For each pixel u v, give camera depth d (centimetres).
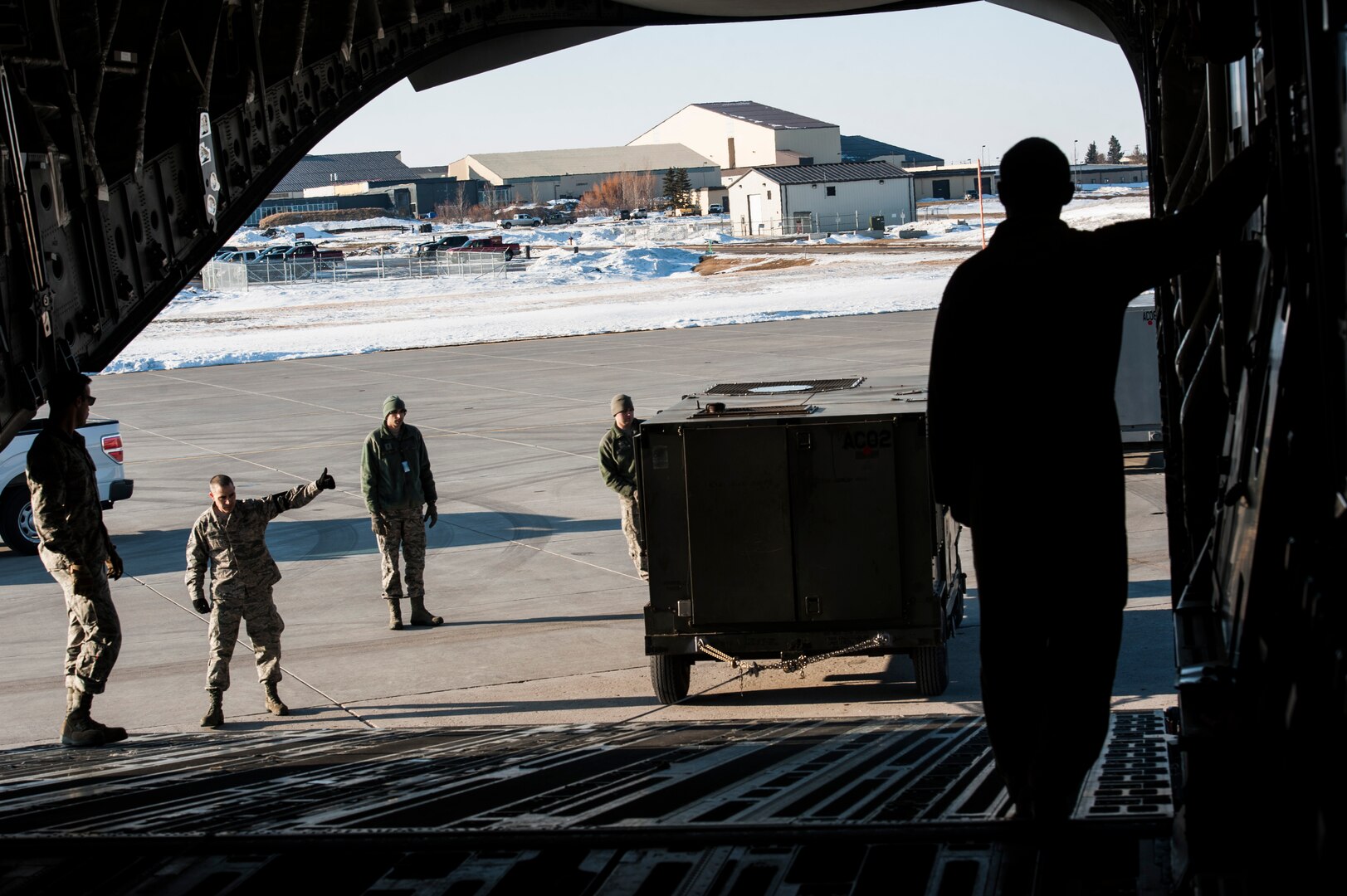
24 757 805
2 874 378
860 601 928
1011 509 313
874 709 921
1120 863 306
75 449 836
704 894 322
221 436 2658
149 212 889
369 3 1204
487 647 1161
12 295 650
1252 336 325
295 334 5306
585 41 1497
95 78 782
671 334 4488
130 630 1282
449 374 3578
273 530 1747
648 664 1090
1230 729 270
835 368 3142
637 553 1263
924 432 912
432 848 375
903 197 12394
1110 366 314
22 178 655
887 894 306
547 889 335
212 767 660
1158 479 1761
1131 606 1171
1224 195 301
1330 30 236
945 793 436
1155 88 560
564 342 4412
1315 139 240
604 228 14838
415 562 1240
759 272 7581
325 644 1198
